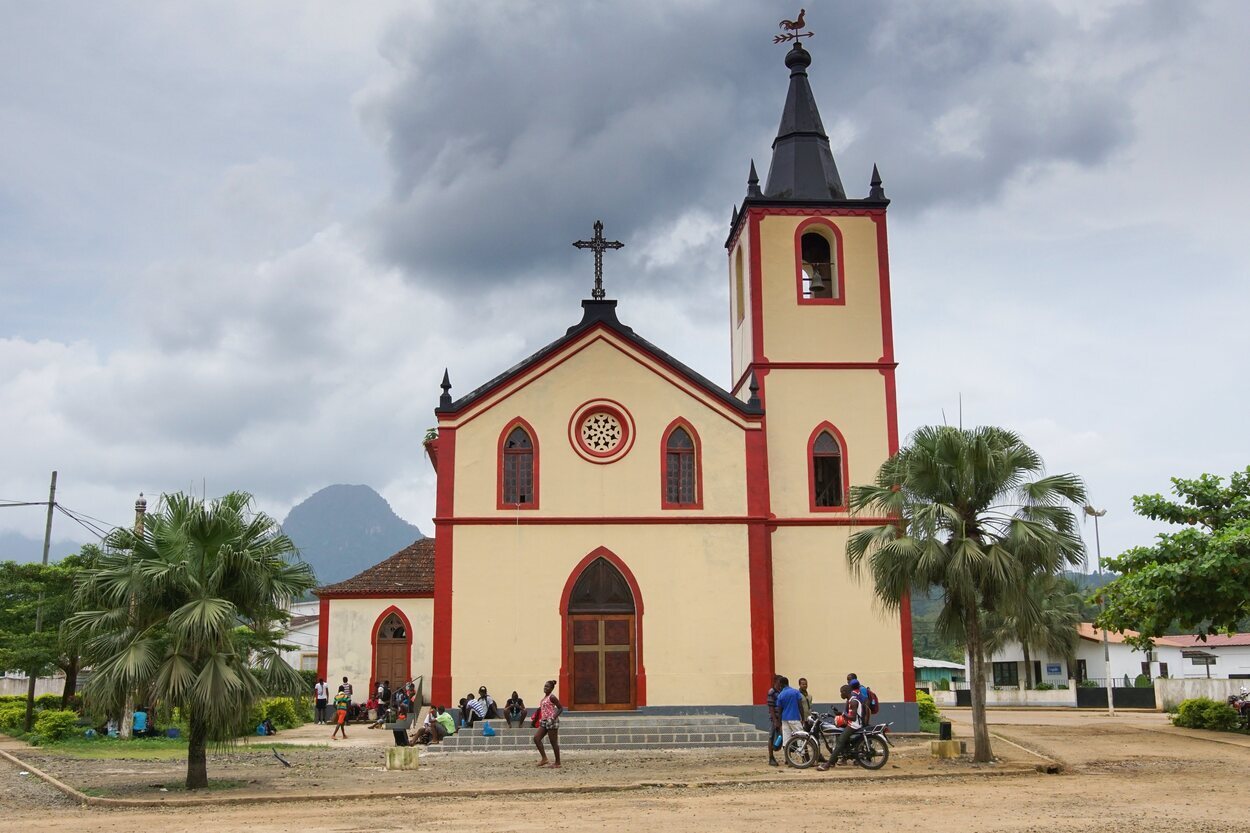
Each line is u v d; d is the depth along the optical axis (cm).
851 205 3384
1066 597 5747
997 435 2323
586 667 2950
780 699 2284
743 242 3472
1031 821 1523
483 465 3025
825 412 3244
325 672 4000
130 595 1945
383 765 2391
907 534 2269
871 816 1575
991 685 6481
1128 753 2508
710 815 1598
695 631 2967
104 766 2359
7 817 1661
